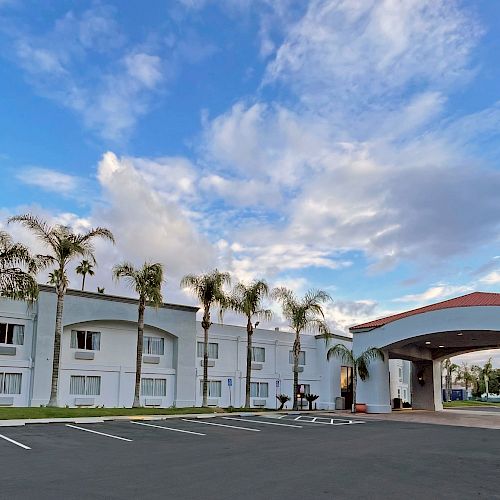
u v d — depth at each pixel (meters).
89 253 30.03
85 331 34.59
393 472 11.70
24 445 14.84
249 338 37.91
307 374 47.62
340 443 17.34
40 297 32.34
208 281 35.91
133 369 36.41
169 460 12.68
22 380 31.23
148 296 32.69
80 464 11.79
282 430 21.55
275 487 9.70
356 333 39.94
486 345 44.19
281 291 39.84
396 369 57.59
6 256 27.48
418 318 36.91
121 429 20.02
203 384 36.66
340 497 9.02
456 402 70.56
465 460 14.01
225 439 17.59
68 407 30.17
